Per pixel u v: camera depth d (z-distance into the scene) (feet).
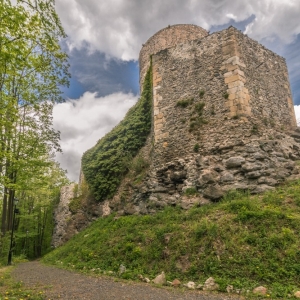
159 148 39.50
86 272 25.29
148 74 48.57
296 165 32.58
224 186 30.37
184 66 41.16
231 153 32.83
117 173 47.73
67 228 56.39
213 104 37.09
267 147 32.71
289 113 42.55
